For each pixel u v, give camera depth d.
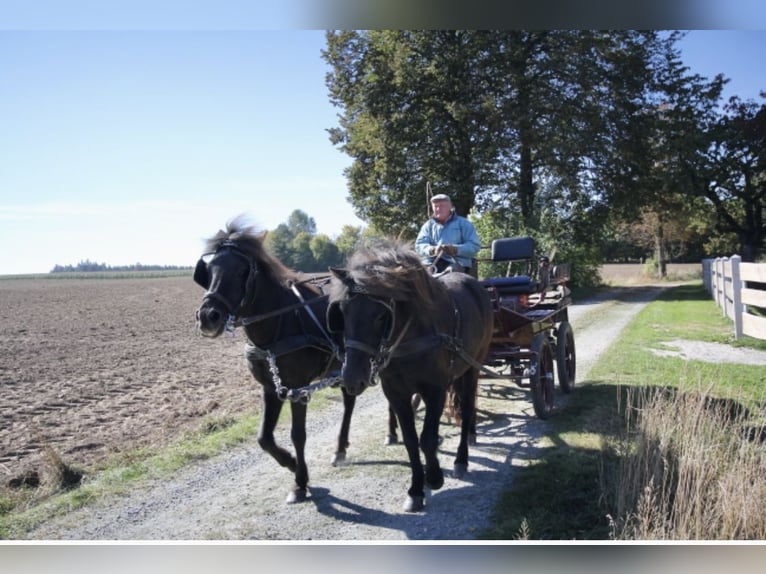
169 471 6.07
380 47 25.44
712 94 33.75
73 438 7.29
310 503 5.29
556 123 25.50
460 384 6.02
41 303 32.03
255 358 5.25
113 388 10.16
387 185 26.95
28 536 4.79
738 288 11.80
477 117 24.62
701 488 4.42
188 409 8.60
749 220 36.06
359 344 4.30
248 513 5.12
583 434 6.57
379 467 6.08
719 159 34.94
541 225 25.42
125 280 73.50
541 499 5.04
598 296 26.94
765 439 5.66
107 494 5.51
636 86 26.77
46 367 12.28
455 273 6.16
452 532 4.62
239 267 4.98
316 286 5.98
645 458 4.79
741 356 10.40
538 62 25.53
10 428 7.74
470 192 26.59
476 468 5.90
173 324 21.17
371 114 25.70
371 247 4.98
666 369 9.42
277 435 7.27
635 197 28.05
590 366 10.35
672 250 54.00
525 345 7.30
